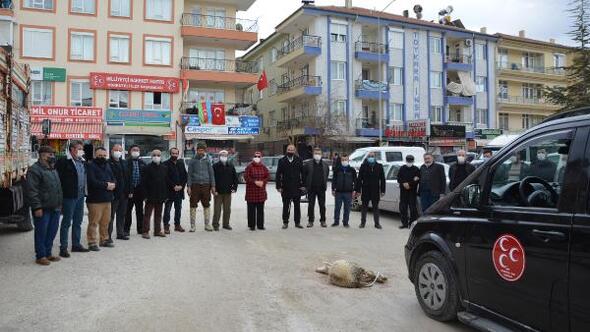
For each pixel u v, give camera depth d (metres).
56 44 29.08
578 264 3.41
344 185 11.51
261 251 8.50
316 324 4.85
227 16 34.22
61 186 7.66
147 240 9.52
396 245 9.18
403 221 11.38
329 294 5.90
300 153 22.11
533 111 47.69
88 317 4.95
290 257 8.01
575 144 3.75
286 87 39.56
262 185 10.95
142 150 30.30
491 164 4.58
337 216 11.69
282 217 12.50
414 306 5.46
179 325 4.75
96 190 8.35
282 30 40.12
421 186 11.08
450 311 4.76
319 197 11.60
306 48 35.72
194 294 5.82
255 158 10.99
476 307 4.45
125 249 8.55
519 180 4.27
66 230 7.84
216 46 33.97
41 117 27.47
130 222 9.96
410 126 37.41
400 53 39.81
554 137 4.00
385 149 18.69
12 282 6.26
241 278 6.60
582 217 3.48
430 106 41.09
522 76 46.72
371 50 39.00
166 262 7.53
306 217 13.31
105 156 8.63
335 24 37.47
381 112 36.66
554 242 3.61
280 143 39.97
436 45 41.84
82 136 27.62
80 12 29.58
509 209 4.18
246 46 34.44
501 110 45.84
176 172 10.41
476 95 44.00
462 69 42.53
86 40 29.69
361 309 5.34
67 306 5.30
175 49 31.44
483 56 44.72
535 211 3.90
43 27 28.88
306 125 34.59
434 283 5.02
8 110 7.79
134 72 30.53
